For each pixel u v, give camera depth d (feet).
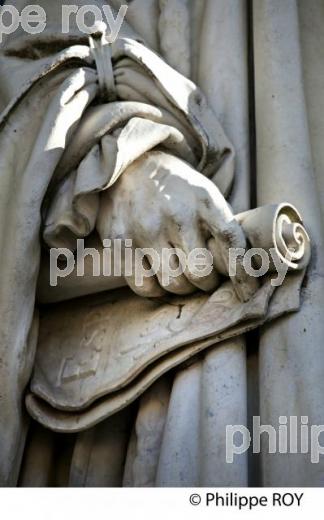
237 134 18.24
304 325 16.51
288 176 17.71
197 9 19.44
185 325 16.79
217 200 16.63
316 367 16.28
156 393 16.97
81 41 18.10
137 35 18.80
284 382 16.28
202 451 16.05
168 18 19.11
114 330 17.34
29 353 17.12
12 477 16.88
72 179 17.22
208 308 16.72
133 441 17.02
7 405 16.80
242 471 15.85
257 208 16.76
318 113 18.75
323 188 18.01
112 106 17.39
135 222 16.81
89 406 16.89
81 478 17.12
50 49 18.40
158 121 17.56
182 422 16.34
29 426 17.35
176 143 17.43
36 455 17.42
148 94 17.69
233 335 16.56
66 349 17.52
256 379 16.66
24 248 16.84
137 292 17.11
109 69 17.75
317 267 16.94
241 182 17.87
